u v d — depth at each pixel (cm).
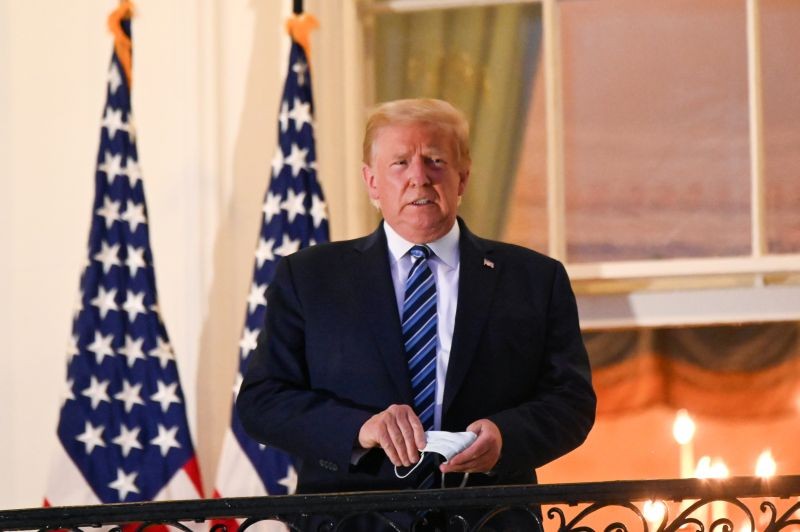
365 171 885
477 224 1417
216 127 1342
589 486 752
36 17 1380
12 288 1349
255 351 866
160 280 1325
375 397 821
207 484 1288
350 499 750
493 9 1435
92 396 1231
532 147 1422
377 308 838
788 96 1401
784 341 1395
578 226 1412
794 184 1393
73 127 1364
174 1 1361
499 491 747
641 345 1407
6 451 1327
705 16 1420
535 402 823
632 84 1422
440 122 859
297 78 1283
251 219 1331
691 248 1398
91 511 759
